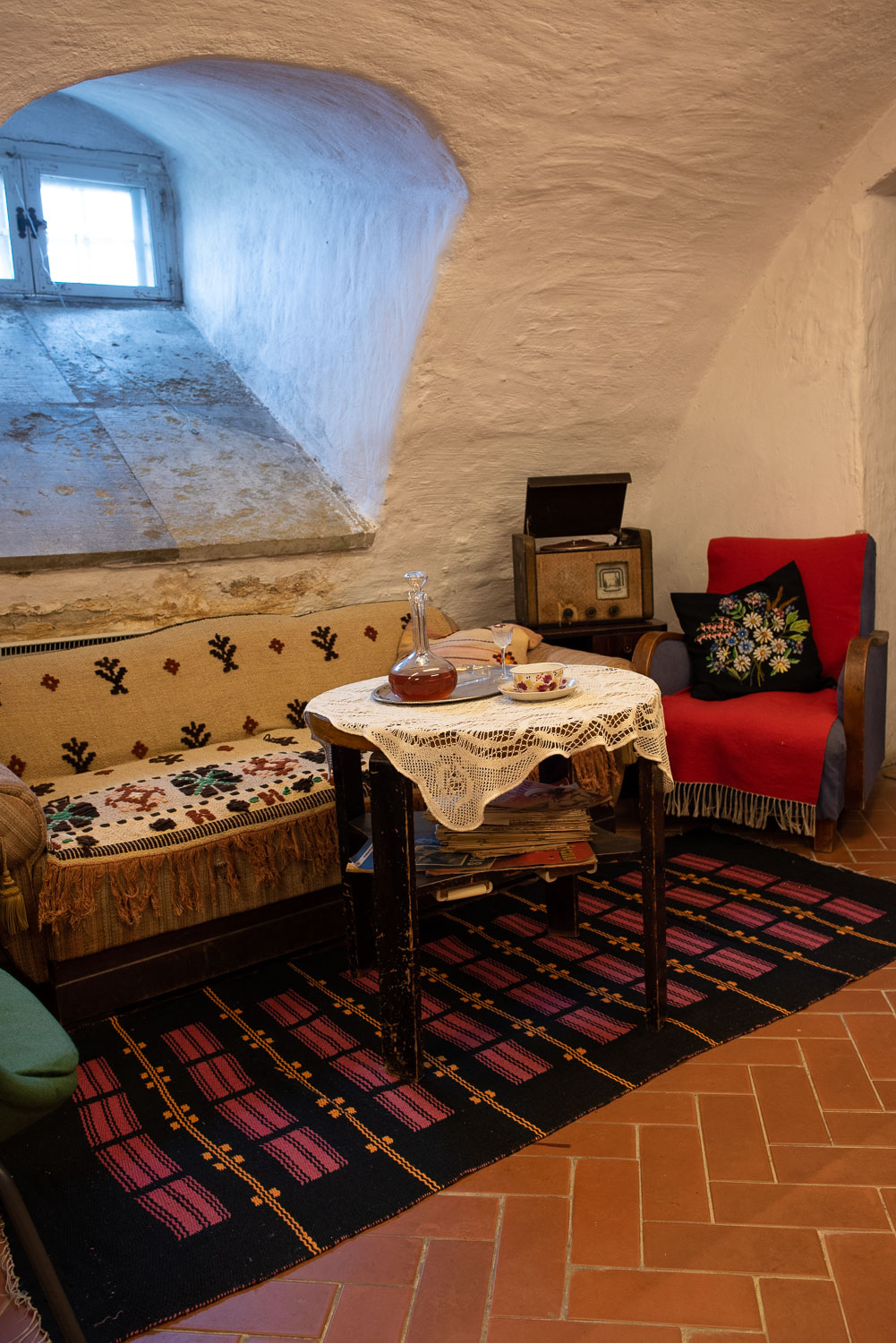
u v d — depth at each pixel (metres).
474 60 2.54
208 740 3.18
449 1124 1.93
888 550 3.78
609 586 3.75
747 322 3.89
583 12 2.48
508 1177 1.78
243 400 4.24
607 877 3.14
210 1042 2.28
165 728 3.11
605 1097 1.99
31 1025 1.45
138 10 2.17
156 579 3.39
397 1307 1.51
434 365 3.36
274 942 2.63
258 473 3.83
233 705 3.24
